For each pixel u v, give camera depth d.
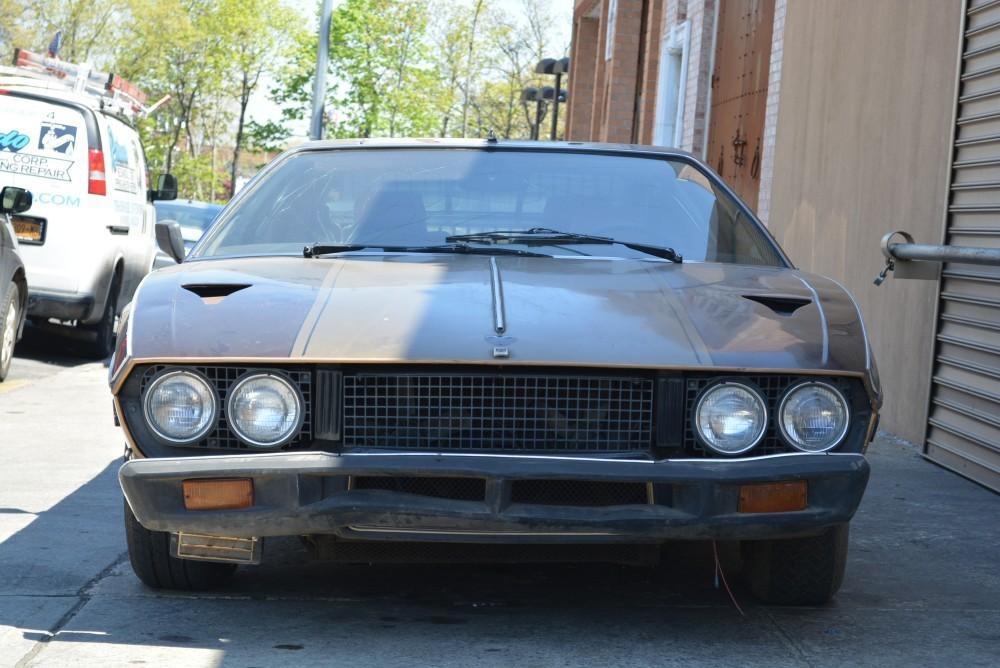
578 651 3.58
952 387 6.77
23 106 10.49
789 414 3.51
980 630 3.93
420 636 3.69
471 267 4.10
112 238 10.88
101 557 4.52
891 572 4.66
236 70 47.38
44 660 3.41
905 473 6.66
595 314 3.66
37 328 12.40
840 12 9.27
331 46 39.03
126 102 12.25
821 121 9.64
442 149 4.93
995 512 5.77
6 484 5.77
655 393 3.49
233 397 3.48
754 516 3.43
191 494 3.44
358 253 4.30
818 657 3.60
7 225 9.36
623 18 20.59
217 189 52.88
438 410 3.49
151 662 3.41
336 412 3.47
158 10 43.44
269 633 3.69
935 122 7.27
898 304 7.77
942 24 7.26
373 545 3.71
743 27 13.07
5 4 40.72
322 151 4.95
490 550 3.69
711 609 4.05
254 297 3.75
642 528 3.40
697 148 14.67
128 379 3.55
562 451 3.48
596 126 23.17
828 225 9.29
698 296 3.88
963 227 6.76
